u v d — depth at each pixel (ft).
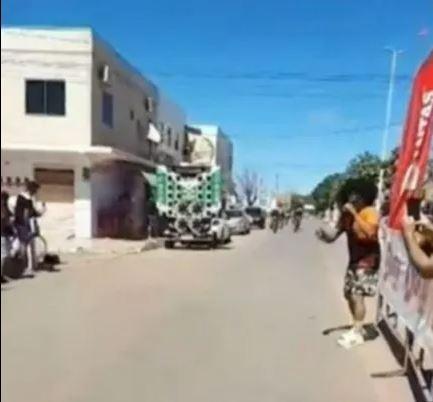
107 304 37.47
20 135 88.33
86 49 88.89
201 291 43.88
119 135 102.73
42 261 55.57
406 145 27.27
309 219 362.74
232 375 23.54
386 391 22.03
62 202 89.71
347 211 28.19
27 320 32.22
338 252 88.48
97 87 91.91
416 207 25.09
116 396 20.80
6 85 88.12
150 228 103.60
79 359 25.03
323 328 32.12
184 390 21.59
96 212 92.48
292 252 85.61
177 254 76.18
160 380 22.62
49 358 25.03
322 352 27.12
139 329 30.78
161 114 135.74
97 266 58.13
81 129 89.25
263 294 43.39
